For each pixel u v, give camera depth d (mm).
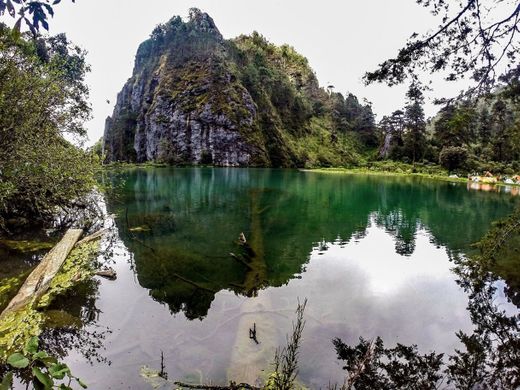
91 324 6320
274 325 6426
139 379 4789
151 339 5832
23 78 11133
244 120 81188
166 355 5375
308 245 12852
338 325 6582
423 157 81125
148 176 43344
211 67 86312
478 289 8680
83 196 16000
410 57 6387
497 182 47250
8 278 8281
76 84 15805
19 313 6559
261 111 88688
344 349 5750
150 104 94500
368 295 8141
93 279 8547
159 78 95000
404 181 48906
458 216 20469
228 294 7848
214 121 79625
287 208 21391
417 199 28141
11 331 5953
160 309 6988
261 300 7551
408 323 6797
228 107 80812
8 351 5297
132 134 102438
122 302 7281
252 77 92188
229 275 9125
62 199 14477
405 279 9398
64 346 5594
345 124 118250
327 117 121562
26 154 11133
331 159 94188
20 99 11180
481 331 6562
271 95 100688
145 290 7961
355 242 13547
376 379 5004
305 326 6438
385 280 9289
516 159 55562
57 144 13555
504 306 7680
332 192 31672
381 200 27109
